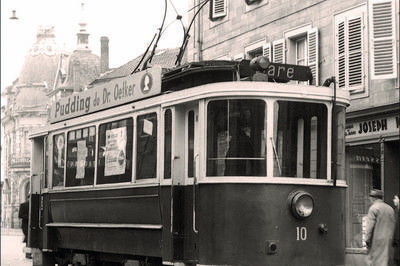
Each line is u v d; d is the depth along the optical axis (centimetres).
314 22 2052
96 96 1465
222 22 2503
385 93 1789
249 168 1103
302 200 1104
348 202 1900
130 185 1297
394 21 1758
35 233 1708
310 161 1134
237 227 1092
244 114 1112
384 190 1791
